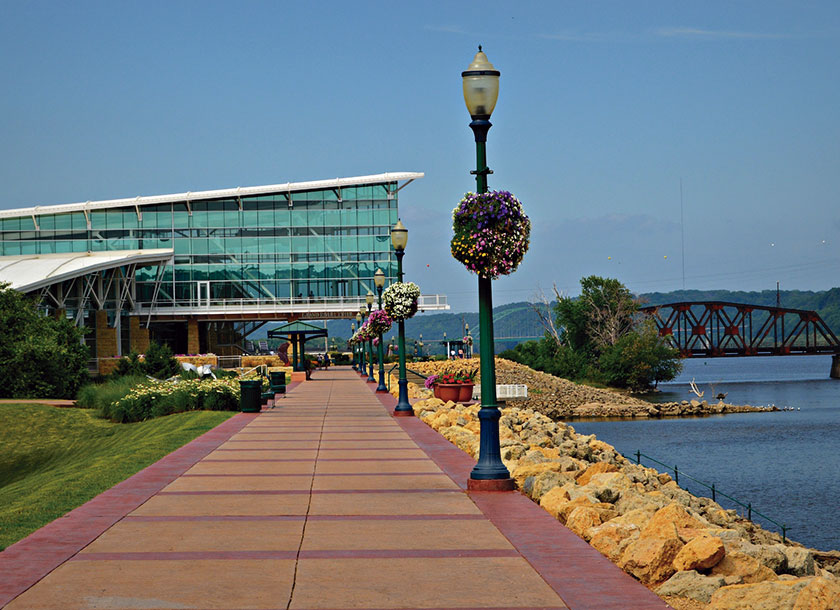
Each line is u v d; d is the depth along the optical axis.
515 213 13.96
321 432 24.62
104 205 96.31
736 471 39.81
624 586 8.39
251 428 26.20
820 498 32.38
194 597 8.19
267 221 97.38
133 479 15.62
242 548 10.20
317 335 66.81
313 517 12.05
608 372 100.19
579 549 9.92
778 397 91.44
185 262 96.75
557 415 70.62
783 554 10.00
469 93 13.97
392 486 14.65
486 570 9.09
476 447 18.89
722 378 147.00
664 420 67.44
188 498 13.60
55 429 38.50
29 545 10.34
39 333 54.41
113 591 8.38
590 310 109.31
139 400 38.78
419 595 8.23
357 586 8.56
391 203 97.75
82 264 81.81
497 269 13.89
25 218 97.19
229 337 107.75
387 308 30.25
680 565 8.55
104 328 87.00
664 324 119.50
